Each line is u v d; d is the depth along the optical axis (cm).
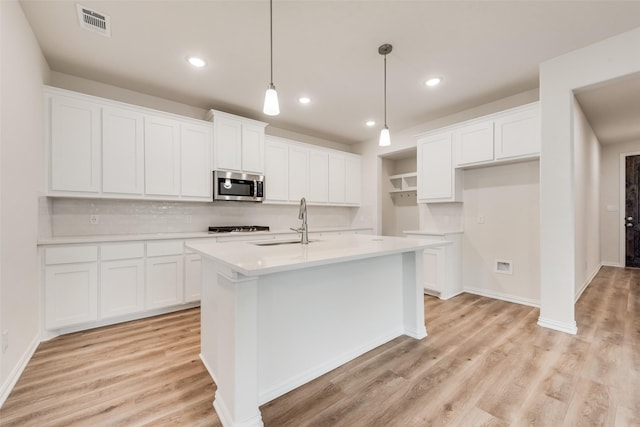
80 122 272
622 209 538
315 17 211
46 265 239
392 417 154
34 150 228
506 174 357
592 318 289
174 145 329
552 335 252
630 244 534
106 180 286
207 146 354
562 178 261
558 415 153
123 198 296
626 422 147
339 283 209
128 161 299
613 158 547
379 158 526
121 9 200
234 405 140
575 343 236
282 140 435
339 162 512
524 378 188
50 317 241
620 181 539
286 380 179
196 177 345
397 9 203
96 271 263
